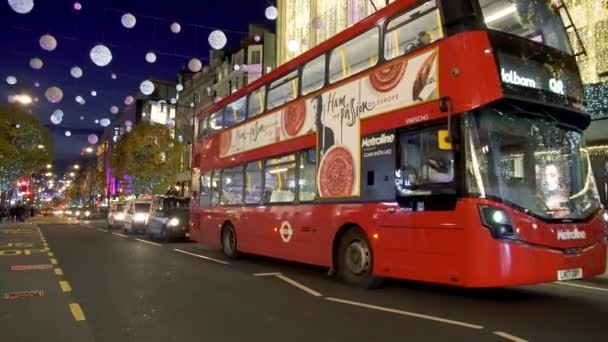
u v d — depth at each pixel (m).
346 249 9.55
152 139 49.12
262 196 12.68
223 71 53.03
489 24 7.46
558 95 7.70
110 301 8.29
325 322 6.80
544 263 6.96
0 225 42.06
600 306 7.85
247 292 9.11
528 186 7.28
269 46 48.16
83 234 27.83
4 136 45.00
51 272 11.66
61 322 6.88
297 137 11.23
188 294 8.91
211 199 16.00
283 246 11.52
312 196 10.51
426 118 7.77
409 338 5.97
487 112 7.25
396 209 8.22
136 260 14.25
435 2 7.88
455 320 6.87
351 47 9.77
